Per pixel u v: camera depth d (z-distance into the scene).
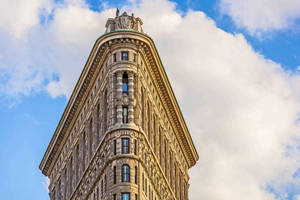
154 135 153.75
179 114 170.25
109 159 136.88
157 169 151.00
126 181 134.62
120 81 142.25
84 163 155.38
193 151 183.75
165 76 158.25
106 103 145.75
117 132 138.25
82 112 160.38
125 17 151.12
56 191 173.50
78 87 159.38
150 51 148.38
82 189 152.62
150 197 142.75
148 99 150.25
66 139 170.25
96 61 150.25
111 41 145.25
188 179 182.62
